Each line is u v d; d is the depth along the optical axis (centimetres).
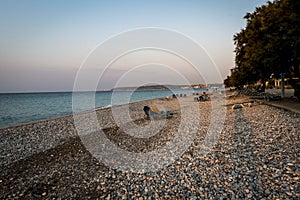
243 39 2956
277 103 2302
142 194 582
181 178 662
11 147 1365
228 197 526
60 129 1944
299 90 2358
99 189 641
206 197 536
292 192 520
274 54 1906
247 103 2597
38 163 968
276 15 1803
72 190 651
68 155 1066
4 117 3303
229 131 1267
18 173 850
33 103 6525
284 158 734
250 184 578
